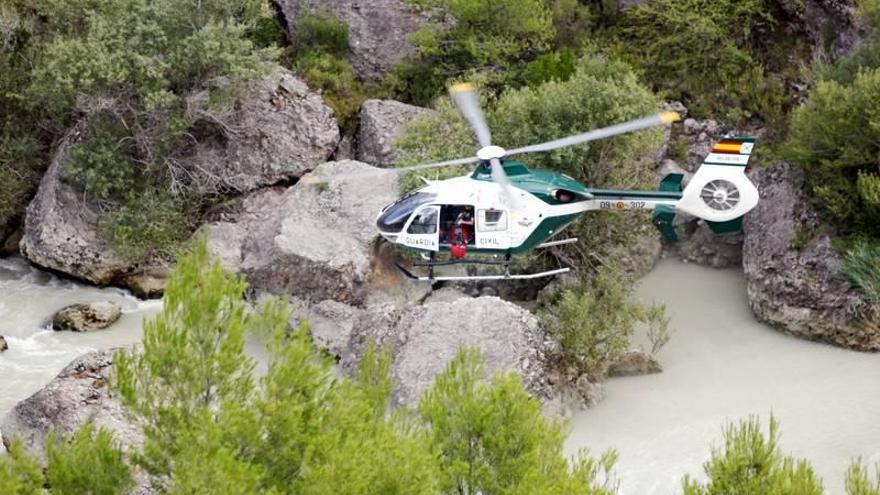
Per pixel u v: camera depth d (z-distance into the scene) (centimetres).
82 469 2041
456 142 3769
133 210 3897
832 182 3638
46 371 3438
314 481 1961
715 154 2942
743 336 3569
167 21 3928
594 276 3600
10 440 2919
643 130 3650
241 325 2166
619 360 3381
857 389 3300
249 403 2209
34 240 3862
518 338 3225
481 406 2180
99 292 3856
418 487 2019
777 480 2134
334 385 2206
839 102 3575
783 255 3619
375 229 3669
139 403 2233
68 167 3909
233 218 3997
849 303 3447
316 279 3600
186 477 1919
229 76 3944
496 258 3588
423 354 3212
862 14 3872
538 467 2158
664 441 3133
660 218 2988
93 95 3859
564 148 3603
